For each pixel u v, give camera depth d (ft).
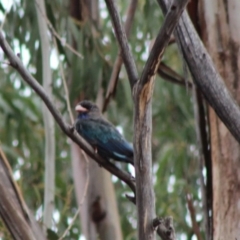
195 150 47.34
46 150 33.65
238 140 20.48
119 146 29.76
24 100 47.60
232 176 24.41
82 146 23.36
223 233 23.90
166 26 18.30
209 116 25.54
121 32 19.74
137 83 18.83
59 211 42.63
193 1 26.84
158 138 51.96
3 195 22.95
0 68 52.42
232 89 25.43
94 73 37.78
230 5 26.23
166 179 46.55
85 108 31.89
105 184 36.04
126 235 46.44
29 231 22.75
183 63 23.89
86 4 39.68
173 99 47.39
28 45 36.73
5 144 47.16
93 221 35.53
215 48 26.04
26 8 37.22
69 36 38.37
